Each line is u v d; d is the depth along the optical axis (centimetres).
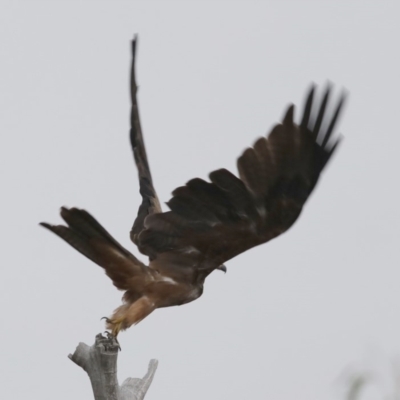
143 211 1495
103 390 1384
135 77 1499
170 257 1399
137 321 1394
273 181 1296
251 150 1289
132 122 1512
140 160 1516
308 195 1291
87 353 1388
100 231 1352
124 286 1402
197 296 1413
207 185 1320
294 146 1273
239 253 1374
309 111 1256
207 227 1362
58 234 1348
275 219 1326
